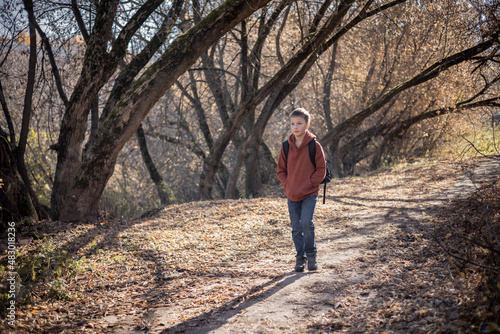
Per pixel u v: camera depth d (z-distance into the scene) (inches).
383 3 503.5
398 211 284.0
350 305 123.3
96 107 403.5
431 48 597.9
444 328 93.7
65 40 427.5
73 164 338.3
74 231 259.0
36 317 127.8
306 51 445.4
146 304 143.6
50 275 167.5
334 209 324.8
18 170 280.4
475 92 601.6
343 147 767.1
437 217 231.0
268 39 678.5
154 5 344.2
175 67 285.9
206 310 133.2
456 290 115.2
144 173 815.1
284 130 1026.1
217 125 893.2
